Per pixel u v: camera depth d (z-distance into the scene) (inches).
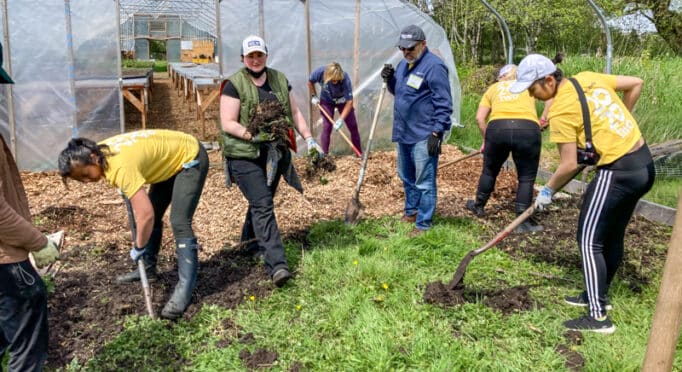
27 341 117.0
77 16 325.1
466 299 170.2
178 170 158.4
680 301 98.0
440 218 245.6
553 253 209.9
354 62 382.9
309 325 156.4
